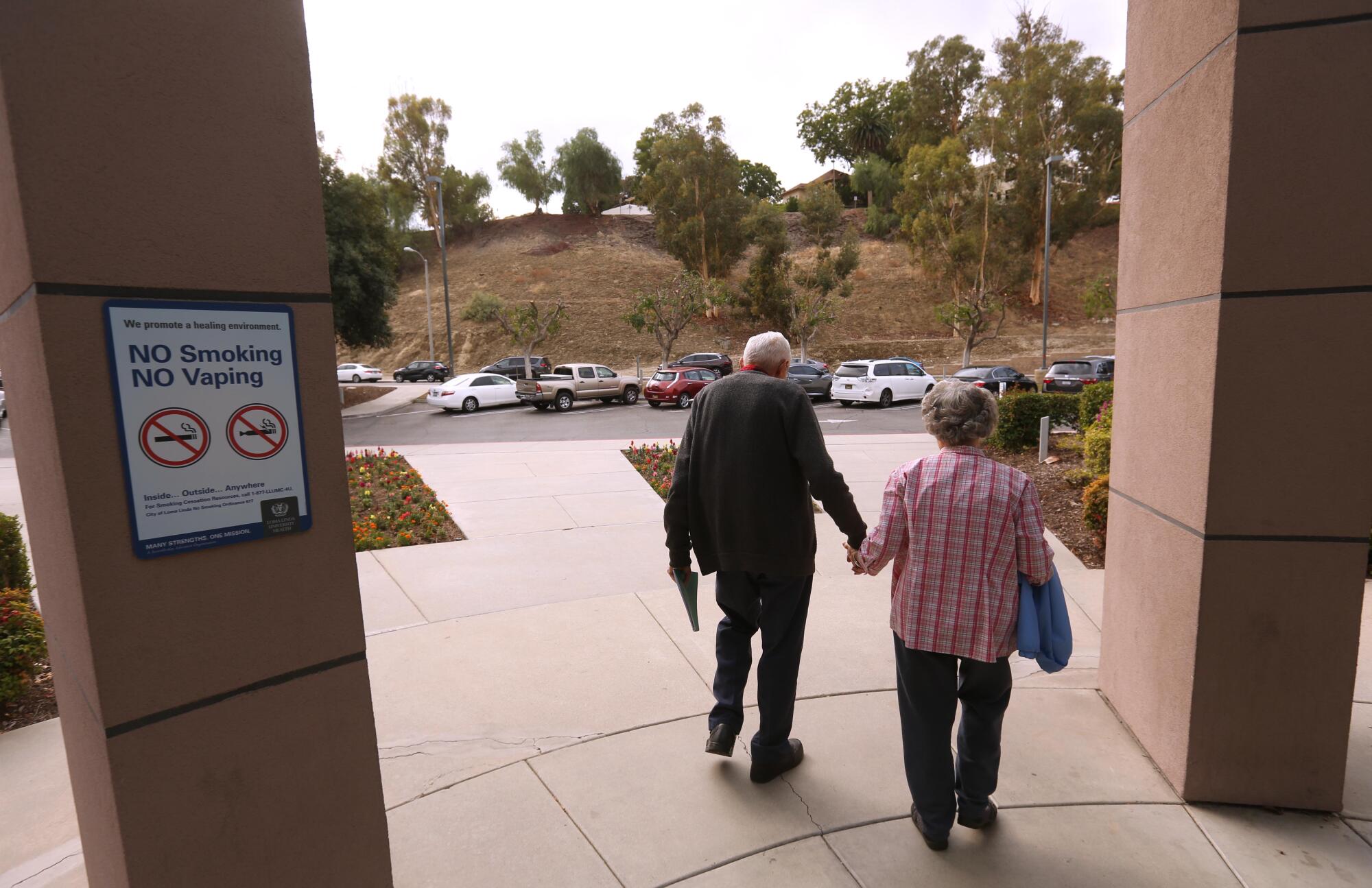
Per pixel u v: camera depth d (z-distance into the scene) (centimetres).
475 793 304
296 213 170
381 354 5528
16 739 372
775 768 305
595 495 858
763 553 286
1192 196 285
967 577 243
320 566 179
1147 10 322
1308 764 283
